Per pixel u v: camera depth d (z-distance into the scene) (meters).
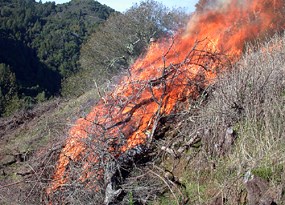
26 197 5.34
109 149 5.10
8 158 8.33
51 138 7.98
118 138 5.15
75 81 19.31
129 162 5.13
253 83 4.74
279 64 4.96
